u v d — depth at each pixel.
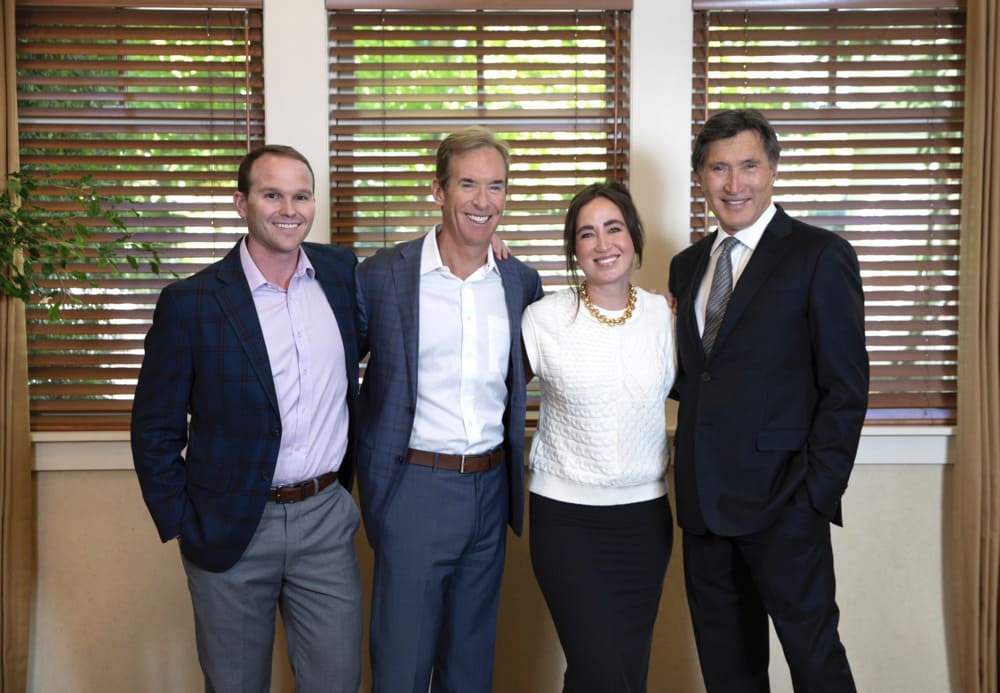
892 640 2.72
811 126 2.63
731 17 2.61
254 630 1.99
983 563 2.55
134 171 2.60
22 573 2.56
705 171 2.04
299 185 1.88
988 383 2.52
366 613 2.72
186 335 1.92
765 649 2.20
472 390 2.07
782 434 1.97
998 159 2.47
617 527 2.09
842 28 2.61
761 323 1.97
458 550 2.07
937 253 2.63
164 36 2.57
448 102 2.63
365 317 2.14
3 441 2.50
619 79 2.62
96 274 2.62
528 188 2.63
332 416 2.02
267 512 1.96
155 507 1.93
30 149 2.59
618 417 2.06
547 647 2.74
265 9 2.55
